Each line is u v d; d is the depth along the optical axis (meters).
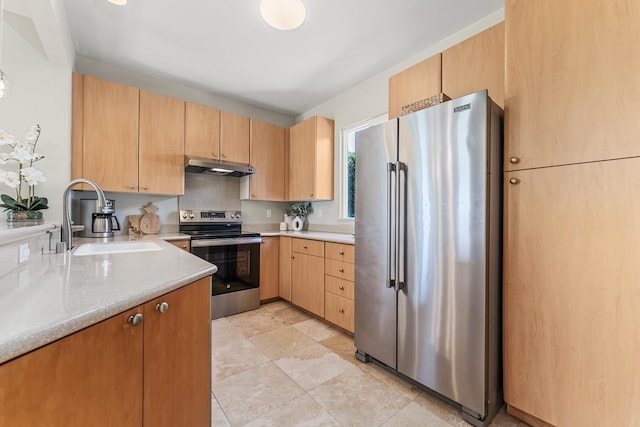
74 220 2.58
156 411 0.87
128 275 0.99
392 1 1.95
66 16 2.06
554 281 1.33
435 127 1.63
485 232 1.44
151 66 2.82
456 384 1.53
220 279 2.95
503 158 1.55
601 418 1.20
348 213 3.46
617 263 1.17
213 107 3.48
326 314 2.73
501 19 2.04
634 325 1.13
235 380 1.82
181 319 0.98
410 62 2.66
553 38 1.34
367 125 3.21
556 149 1.32
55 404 0.59
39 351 0.56
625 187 1.16
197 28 2.23
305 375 1.89
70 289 0.81
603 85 1.20
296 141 3.71
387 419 1.50
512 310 1.46
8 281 0.90
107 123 2.51
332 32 2.29
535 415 1.38
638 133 1.13
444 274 1.59
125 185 2.59
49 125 2.17
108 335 0.71
